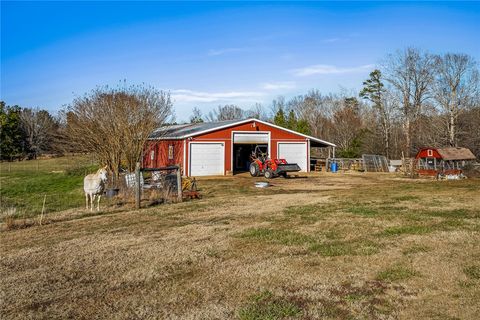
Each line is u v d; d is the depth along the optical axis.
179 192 14.43
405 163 28.97
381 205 12.05
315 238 8.34
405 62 44.44
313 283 5.93
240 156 32.81
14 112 56.62
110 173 17.97
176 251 7.73
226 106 73.62
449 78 36.69
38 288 6.03
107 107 20.94
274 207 12.34
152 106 22.19
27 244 8.72
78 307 5.34
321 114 64.75
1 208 14.15
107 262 7.19
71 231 9.91
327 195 14.97
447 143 36.44
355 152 41.47
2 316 5.12
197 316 4.98
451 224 9.18
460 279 5.86
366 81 49.91
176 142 26.92
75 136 21.56
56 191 20.14
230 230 9.32
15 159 55.75
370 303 5.21
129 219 11.18
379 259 6.87
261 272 6.45
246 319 4.85
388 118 43.97
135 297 5.62
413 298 5.32
